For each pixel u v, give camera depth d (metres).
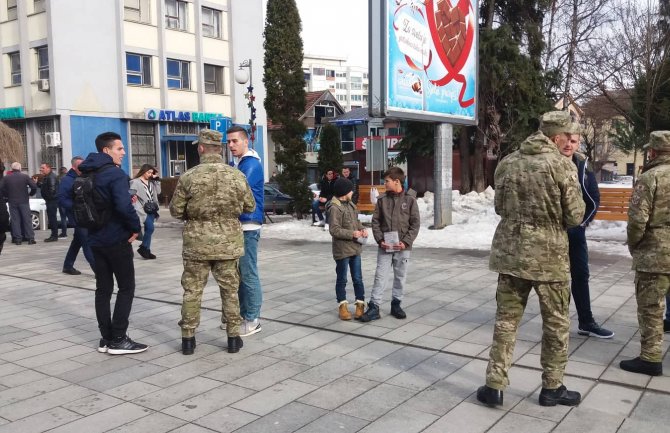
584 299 5.33
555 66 21.95
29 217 13.91
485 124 20.22
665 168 4.30
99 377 4.57
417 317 6.16
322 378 4.47
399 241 5.96
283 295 7.36
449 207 13.69
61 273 9.47
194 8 29.08
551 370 3.85
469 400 4.02
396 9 11.47
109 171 4.90
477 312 6.32
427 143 20.62
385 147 15.52
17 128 26.30
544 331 3.84
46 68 24.94
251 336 5.60
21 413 3.91
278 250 11.56
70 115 24.77
